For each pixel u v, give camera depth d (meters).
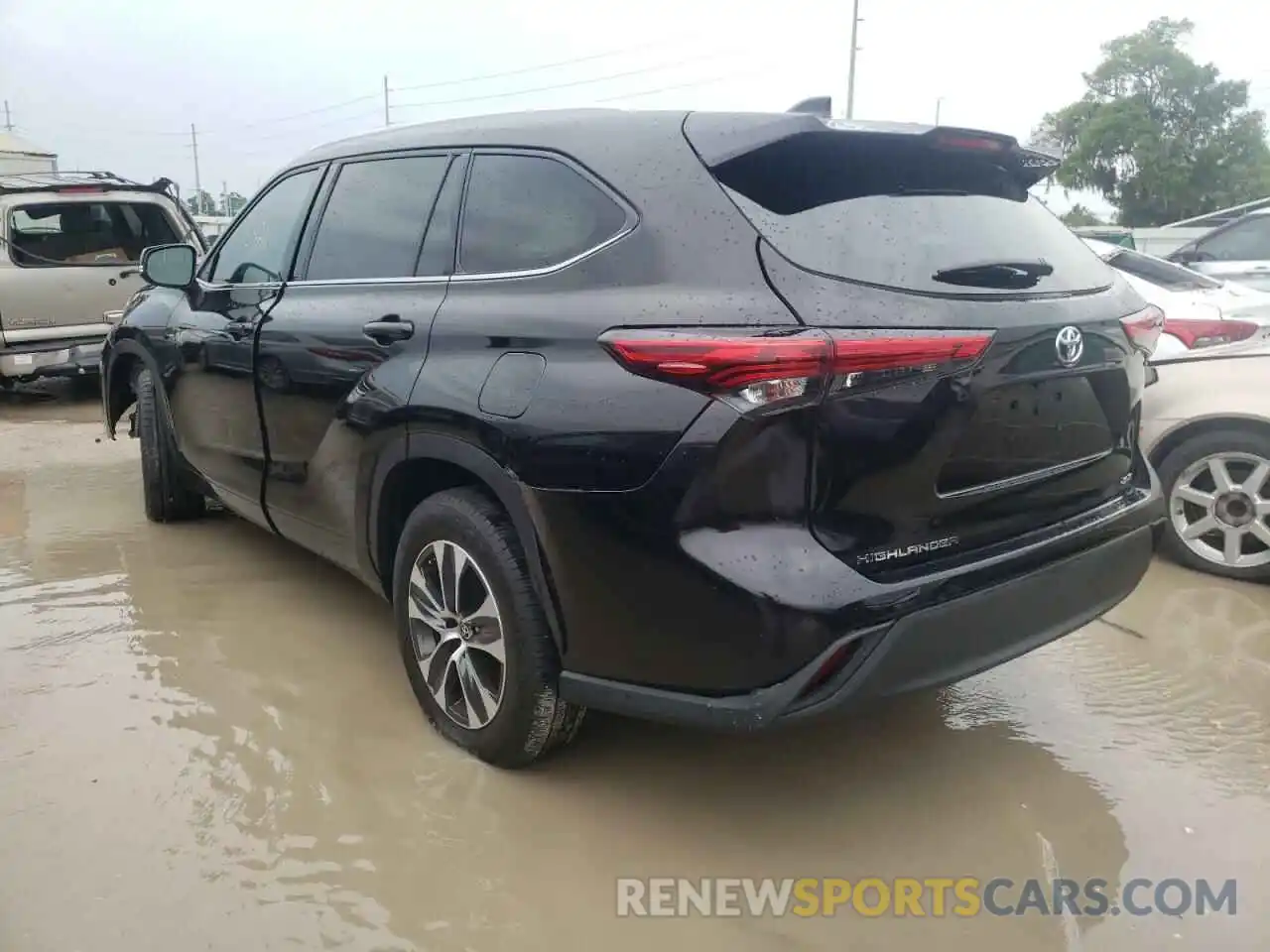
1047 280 2.58
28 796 2.68
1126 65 39.97
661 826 2.63
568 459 2.36
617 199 2.51
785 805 2.72
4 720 3.07
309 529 3.54
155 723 3.07
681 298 2.29
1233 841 2.58
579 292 2.47
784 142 2.37
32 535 4.87
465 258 2.88
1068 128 41.31
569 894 2.37
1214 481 4.29
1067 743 3.04
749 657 2.19
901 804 2.73
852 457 2.19
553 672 2.59
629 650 2.37
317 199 3.59
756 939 2.25
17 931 2.20
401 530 3.12
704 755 2.96
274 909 2.29
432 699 2.95
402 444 2.84
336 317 3.19
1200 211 39.78
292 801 2.68
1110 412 2.76
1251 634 3.78
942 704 3.27
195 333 4.08
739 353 2.12
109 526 5.02
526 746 2.71
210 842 2.51
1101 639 3.75
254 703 3.21
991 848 2.56
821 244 2.28
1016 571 2.44
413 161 3.20
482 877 2.42
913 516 2.30
